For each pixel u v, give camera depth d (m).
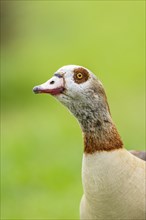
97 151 10.74
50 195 20.50
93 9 58.56
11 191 21.25
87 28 52.69
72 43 48.06
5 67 40.62
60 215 18.77
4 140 28.05
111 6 59.28
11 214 19.27
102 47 46.47
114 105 31.83
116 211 10.74
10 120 32.53
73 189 20.66
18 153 25.22
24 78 38.66
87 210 11.12
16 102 35.59
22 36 45.91
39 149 25.84
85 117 10.84
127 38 48.78
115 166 10.66
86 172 10.83
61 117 31.23
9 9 42.56
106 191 10.68
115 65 41.53
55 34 50.69
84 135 10.90
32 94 36.44
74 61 42.91
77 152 24.66
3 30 43.22
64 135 27.44
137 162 10.93
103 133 10.79
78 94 10.76
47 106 34.16
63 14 56.38
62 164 23.41
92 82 10.80
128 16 55.69
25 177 22.19
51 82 10.86
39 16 54.12
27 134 28.30
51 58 43.31
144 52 44.34
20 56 43.47
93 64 42.22
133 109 30.66
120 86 36.09
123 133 26.47
